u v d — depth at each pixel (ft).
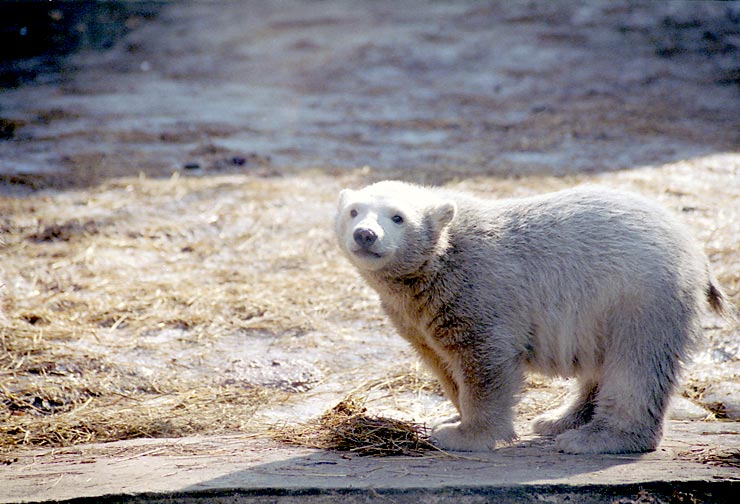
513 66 83.56
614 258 24.48
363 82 81.41
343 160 58.59
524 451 24.80
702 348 25.54
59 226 45.01
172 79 83.25
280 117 70.28
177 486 21.24
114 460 24.09
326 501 20.83
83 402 29.45
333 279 40.11
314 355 33.27
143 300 37.37
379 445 24.91
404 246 24.98
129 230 45.21
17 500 20.90
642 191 50.03
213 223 46.50
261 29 101.55
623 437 24.45
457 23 97.66
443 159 58.54
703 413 28.76
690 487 21.29
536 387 30.94
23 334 33.12
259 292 38.63
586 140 62.18
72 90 78.38
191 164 56.44
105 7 107.04
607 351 24.77
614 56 84.43
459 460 23.72
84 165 55.42
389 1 109.50
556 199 26.09
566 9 98.73
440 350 26.02
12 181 51.37
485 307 24.84
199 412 28.60
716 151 58.03
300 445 25.35
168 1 113.91
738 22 90.48
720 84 76.02
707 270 26.20
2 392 29.35
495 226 25.64
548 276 24.85
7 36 96.02
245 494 20.98
